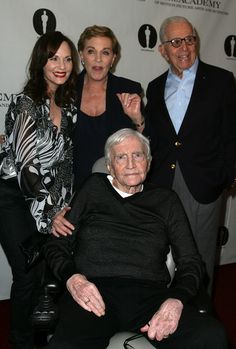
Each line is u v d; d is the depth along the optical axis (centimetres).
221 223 415
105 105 270
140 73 361
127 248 215
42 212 232
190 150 273
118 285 209
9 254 258
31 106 234
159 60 365
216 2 373
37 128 235
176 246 219
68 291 212
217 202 285
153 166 281
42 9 321
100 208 224
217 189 280
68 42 245
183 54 266
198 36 371
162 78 288
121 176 220
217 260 420
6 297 353
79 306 201
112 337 195
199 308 194
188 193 277
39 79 241
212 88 270
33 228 256
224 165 278
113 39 267
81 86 273
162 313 186
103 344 189
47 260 217
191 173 273
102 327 192
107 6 339
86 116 267
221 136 278
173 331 184
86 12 334
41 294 203
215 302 350
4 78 321
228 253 425
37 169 232
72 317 195
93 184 229
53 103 249
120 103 270
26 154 231
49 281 207
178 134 274
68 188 256
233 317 330
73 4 329
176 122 278
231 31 384
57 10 326
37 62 240
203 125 271
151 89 290
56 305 196
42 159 241
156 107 283
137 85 280
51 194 246
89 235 219
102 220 221
